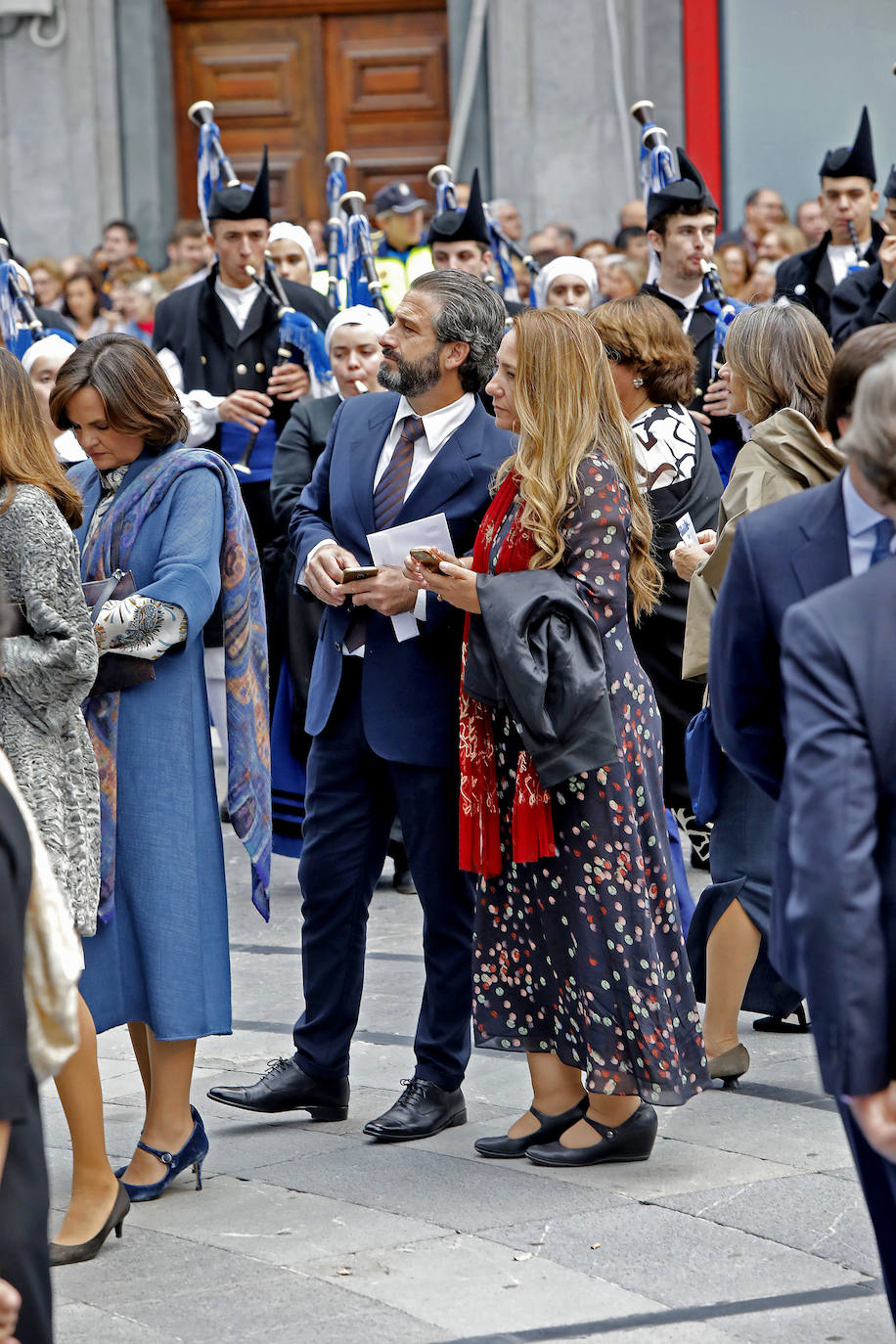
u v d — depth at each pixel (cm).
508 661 491
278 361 1034
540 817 505
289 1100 571
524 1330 410
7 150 1966
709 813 592
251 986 736
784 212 1689
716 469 731
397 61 2025
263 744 542
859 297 998
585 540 505
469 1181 514
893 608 313
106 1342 411
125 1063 655
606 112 1836
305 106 2038
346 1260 455
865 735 309
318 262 1469
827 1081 305
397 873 884
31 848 296
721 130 1823
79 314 1612
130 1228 485
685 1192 496
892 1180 322
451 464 556
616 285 1407
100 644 500
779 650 382
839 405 371
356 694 566
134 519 517
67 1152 549
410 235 1348
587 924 510
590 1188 503
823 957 303
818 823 305
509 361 521
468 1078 621
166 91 2012
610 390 525
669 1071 507
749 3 1805
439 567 504
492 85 1873
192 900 512
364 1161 536
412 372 551
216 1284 443
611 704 511
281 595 815
